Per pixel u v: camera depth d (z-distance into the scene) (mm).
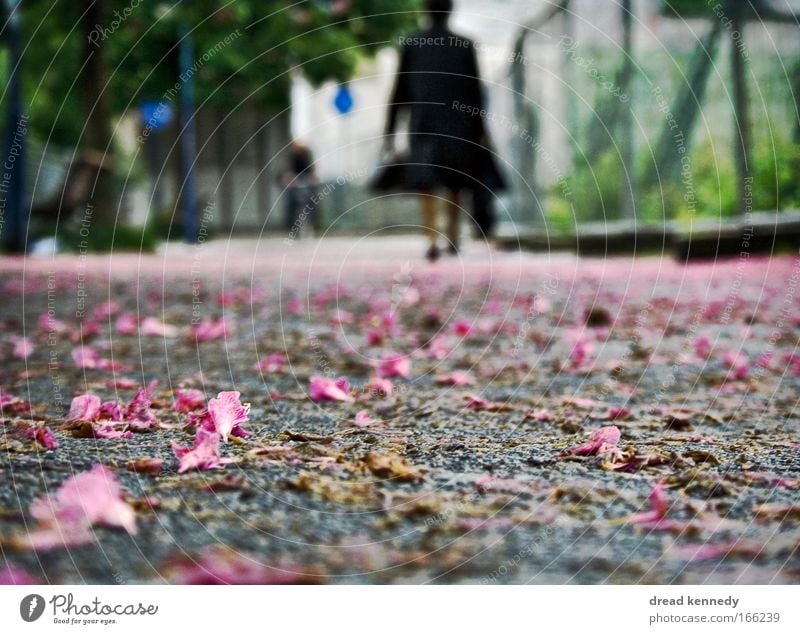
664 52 22469
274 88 39531
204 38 35344
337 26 35469
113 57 34344
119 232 28438
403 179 18688
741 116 19672
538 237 26703
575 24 25469
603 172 25672
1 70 35875
